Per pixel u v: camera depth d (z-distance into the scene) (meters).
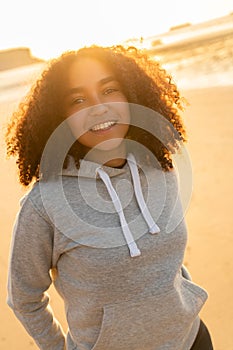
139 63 1.59
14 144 1.54
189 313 1.52
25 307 1.51
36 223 1.36
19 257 1.41
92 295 1.39
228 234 3.77
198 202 4.48
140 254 1.40
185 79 17.12
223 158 5.79
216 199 4.49
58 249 1.40
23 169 1.52
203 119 8.30
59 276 1.47
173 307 1.46
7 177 6.22
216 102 10.00
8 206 5.23
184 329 1.52
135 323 1.43
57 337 1.61
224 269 3.31
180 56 32.28
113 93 1.43
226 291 3.07
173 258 1.47
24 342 2.93
